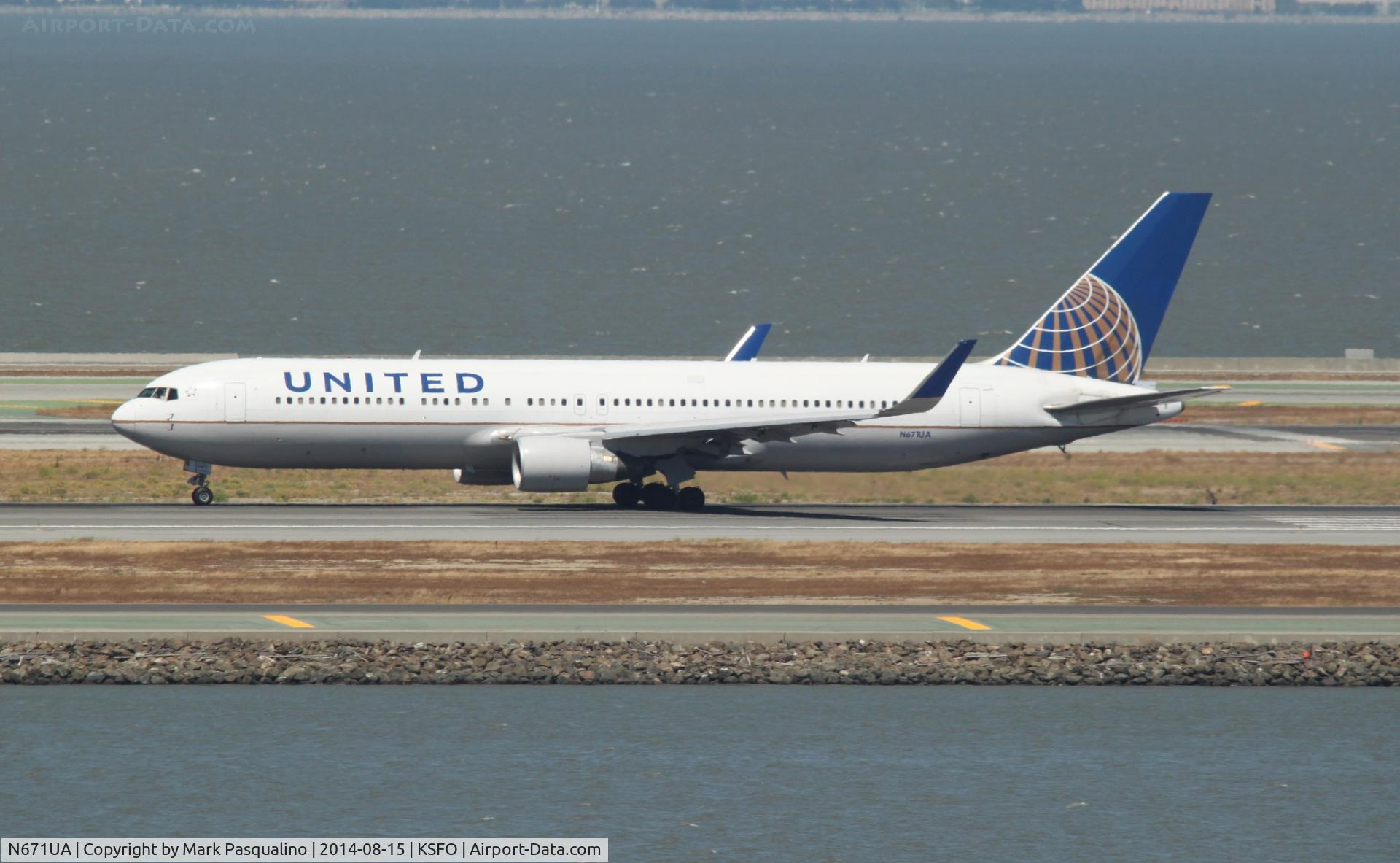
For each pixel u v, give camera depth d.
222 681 166.12
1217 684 173.62
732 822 137.75
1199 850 134.00
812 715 161.88
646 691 167.62
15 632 170.62
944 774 148.50
